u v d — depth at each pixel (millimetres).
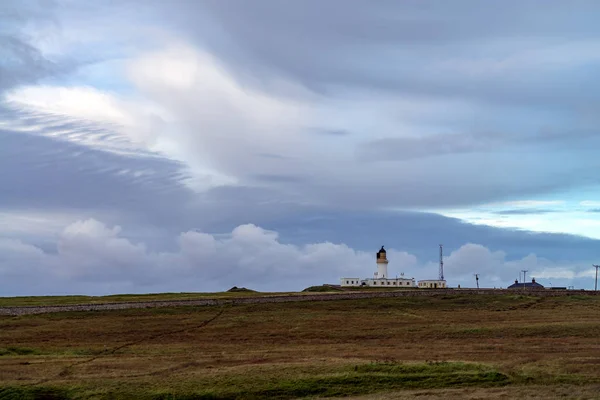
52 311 153625
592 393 74875
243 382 80250
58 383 80875
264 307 168625
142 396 76000
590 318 149500
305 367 86250
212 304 169500
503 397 73688
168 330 134875
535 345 110438
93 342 119750
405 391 77875
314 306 172250
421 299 188125
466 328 134000
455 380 81562
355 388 79312
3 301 183125
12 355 103500
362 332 132250
